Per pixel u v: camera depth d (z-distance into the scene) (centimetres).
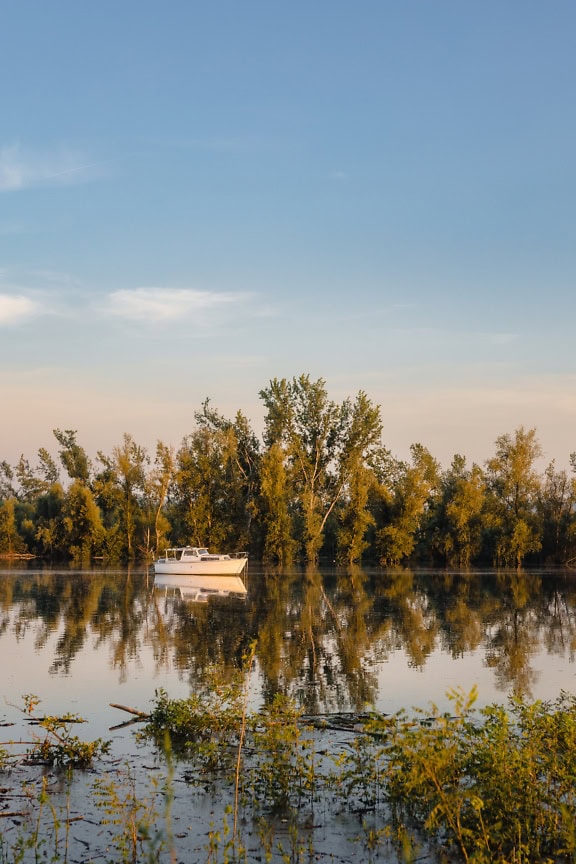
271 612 3694
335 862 907
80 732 1452
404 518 8619
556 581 6044
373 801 1093
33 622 3216
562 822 916
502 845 888
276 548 8344
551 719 1097
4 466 14012
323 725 1434
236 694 1434
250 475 8725
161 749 1328
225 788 1139
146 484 9162
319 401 8562
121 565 8256
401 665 2211
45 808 1064
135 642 2642
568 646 2598
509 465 8788
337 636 2839
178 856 916
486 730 1023
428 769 886
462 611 3788
